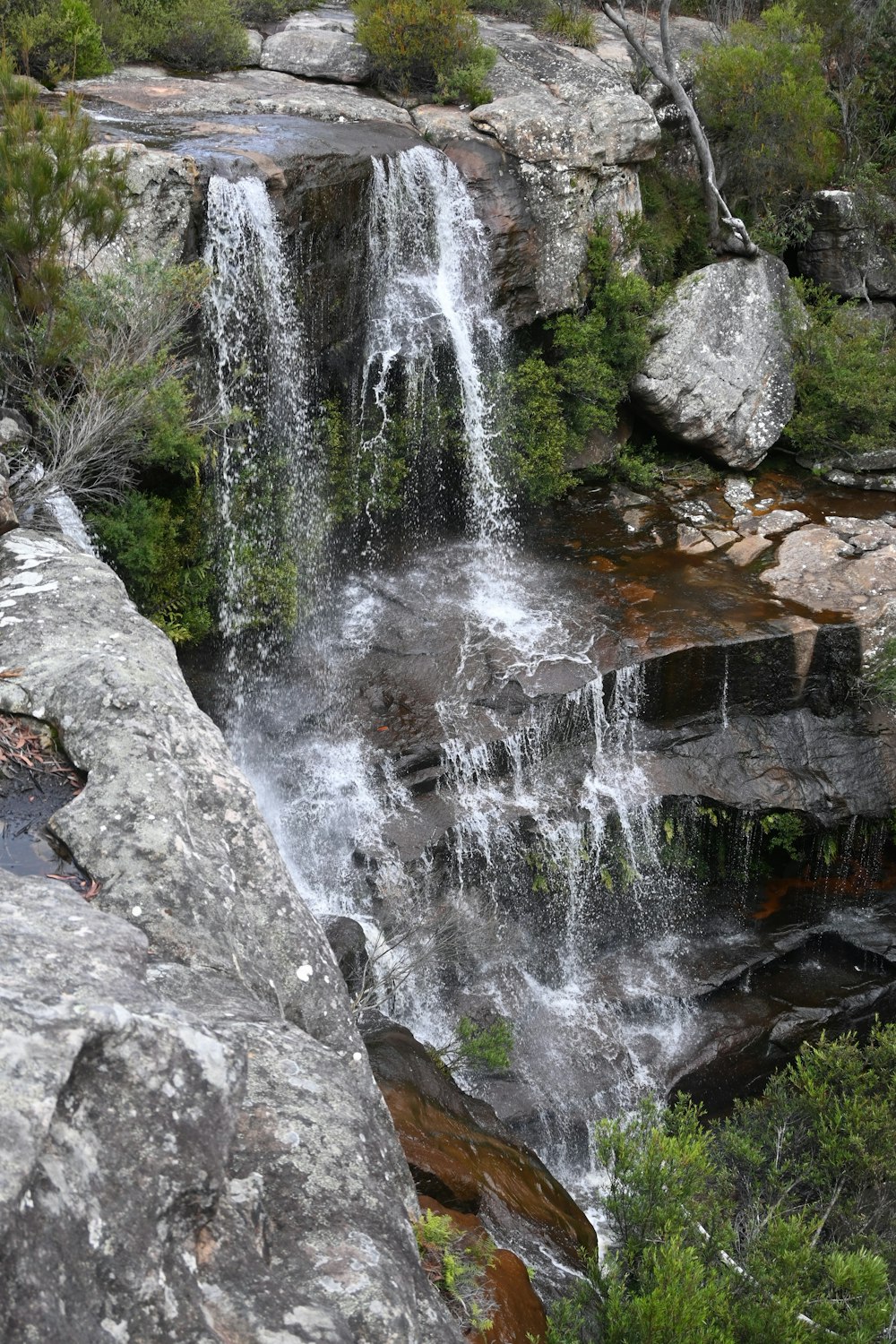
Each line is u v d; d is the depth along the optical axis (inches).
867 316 693.3
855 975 457.7
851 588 526.6
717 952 451.8
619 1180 285.0
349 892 397.4
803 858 481.1
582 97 581.6
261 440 457.7
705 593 522.6
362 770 427.5
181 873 163.0
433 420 531.8
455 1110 302.2
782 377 630.5
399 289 511.5
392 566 536.7
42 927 138.6
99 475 371.6
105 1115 113.2
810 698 499.2
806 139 671.8
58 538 257.3
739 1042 420.2
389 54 583.5
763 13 721.6
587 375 573.3
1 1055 108.0
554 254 566.9
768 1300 252.5
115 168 350.6
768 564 547.8
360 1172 132.0
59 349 334.0
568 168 557.3
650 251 621.3
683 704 482.9
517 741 446.0
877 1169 310.5
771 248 686.5
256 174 434.3
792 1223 274.4
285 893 174.6
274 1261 119.9
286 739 438.6
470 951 406.0
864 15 755.4
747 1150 320.5
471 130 551.2
